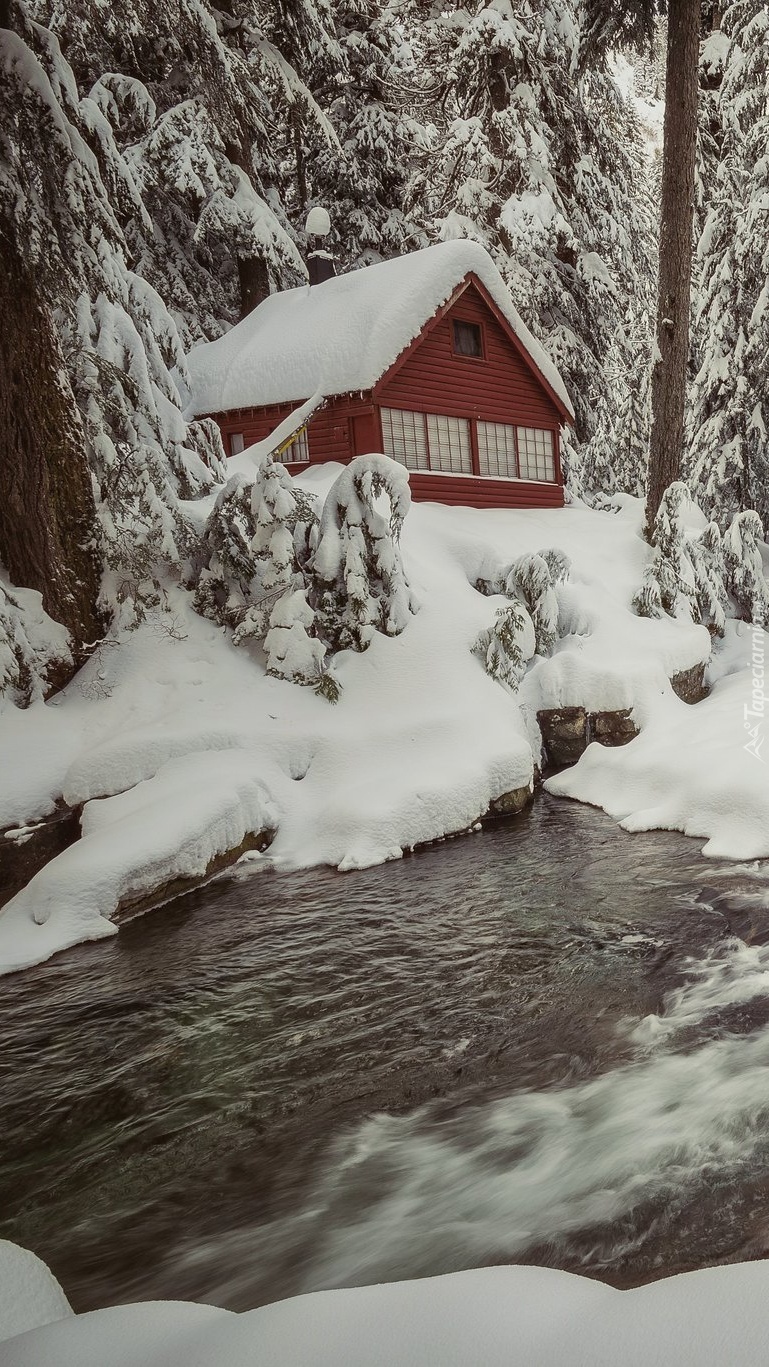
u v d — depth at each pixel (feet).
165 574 37.04
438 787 31.48
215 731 31.91
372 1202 12.98
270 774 31.81
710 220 65.26
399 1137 14.65
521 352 64.64
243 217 66.85
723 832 27.58
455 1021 18.37
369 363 55.01
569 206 75.15
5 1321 9.18
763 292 58.23
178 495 40.34
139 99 61.46
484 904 24.82
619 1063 16.05
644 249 82.99
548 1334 6.62
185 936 24.39
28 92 32.42
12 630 32.07
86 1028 19.67
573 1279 7.52
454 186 75.15
